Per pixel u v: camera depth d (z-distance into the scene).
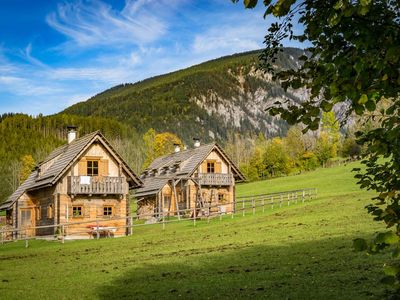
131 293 16.09
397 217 4.72
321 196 52.66
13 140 172.75
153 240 32.47
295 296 13.83
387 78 4.81
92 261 24.75
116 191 43.12
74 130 50.44
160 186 58.03
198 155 56.81
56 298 16.12
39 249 32.94
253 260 20.56
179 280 17.64
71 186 41.75
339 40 5.21
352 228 26.91
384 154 5.04
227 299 14.20
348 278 15.34
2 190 115.38
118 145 144.00
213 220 43.88
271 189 78.00
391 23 4.89
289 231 29.16
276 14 5.00
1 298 16.41
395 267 4.16
